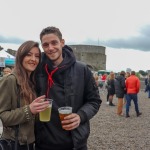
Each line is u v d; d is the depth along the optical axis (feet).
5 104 10.36
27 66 10.74
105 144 28.02
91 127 37.29
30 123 10.52
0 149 10.16
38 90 11.03
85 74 11.32
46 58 11.18
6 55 58.70
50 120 10.70
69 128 10.14
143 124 40.32
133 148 26.76
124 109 58.39
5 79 10.43
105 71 148.97
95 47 176.04
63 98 10.78
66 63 10.95
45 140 10.75
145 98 89.30
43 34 10.87
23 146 10.50
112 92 63.26
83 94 11.35
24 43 10.82
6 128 10.46
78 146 10.75
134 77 46.88
